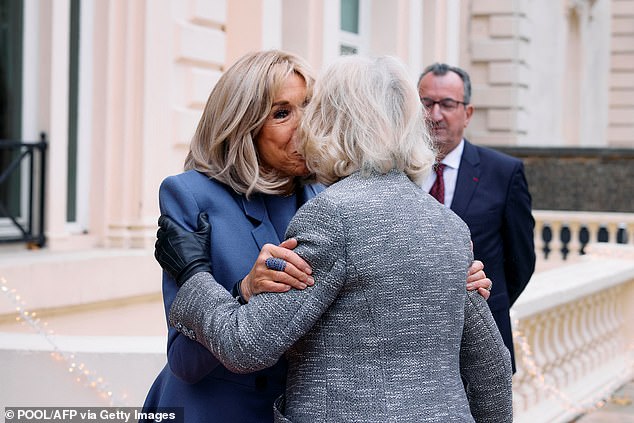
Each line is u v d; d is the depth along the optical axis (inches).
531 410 409.1
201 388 179.8
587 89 1450.5
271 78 180.4
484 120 1123.3
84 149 467.8
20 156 438.3
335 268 161.3
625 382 535.8
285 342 159.9
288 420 165.6
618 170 1031.6
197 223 178.4
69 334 378.3
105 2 466.3
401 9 676.1
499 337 182.7
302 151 173.6
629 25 1604.3
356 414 160.6
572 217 779.4
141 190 464.1
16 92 450.6
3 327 386.0
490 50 1115.9
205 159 184.9
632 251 571.2
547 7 1211.9
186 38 478.3
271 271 161.9
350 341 162.4
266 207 188.1
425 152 173.5
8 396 270.1
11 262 394.3
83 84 467.2
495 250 284.8
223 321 163.2
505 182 287.3
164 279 178.4
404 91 172.2
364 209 164.2
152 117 467.8
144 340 279.7
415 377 162.4
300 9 577.6
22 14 450.0
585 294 466.0
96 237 465.7
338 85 170.6
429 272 164.9
